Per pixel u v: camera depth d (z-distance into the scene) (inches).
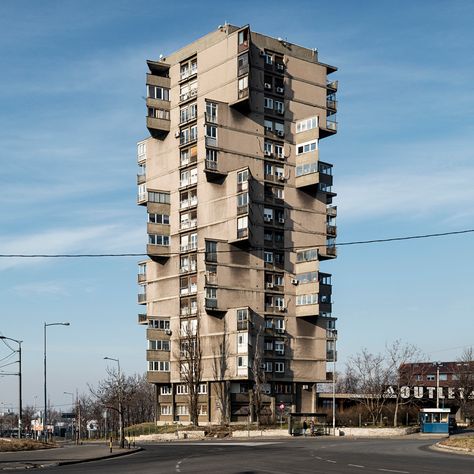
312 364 3914.9
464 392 4510.3
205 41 3956.7
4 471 1266.0
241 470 1168.8
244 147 3838.6
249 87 3747.5
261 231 3831.2
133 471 1191.6
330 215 4104.3
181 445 2421.3
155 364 3841.0
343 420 3604.8
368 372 4463.6
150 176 4136.3
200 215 3836.1
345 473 1079.0
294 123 4047.7
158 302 3981.3
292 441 2556.6
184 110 3988.7
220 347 3676.2
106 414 3663.9
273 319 3828.7
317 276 3860.7
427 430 3112.7
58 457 1669.5
